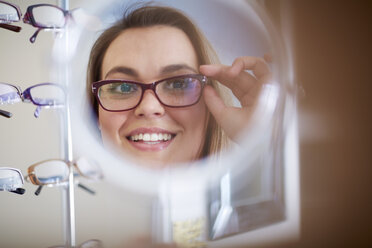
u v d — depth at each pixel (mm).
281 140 1217
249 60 1182
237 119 1180
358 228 1242
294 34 1217
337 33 1237
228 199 1202
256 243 1199
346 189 1254
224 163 1191
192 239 1175
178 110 1142
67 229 1062
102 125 1131
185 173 1184
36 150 1107
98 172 1147
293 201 1238
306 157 1241
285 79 1208
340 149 1241
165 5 1132
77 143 1120
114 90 1117
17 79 1070
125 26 1118
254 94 1184
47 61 1080
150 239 1178
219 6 1161
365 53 1245
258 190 1223
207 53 1157
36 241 1119
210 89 1157
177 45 1138
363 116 1248
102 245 1149
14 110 1092
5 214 1100
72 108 1111
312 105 1233
